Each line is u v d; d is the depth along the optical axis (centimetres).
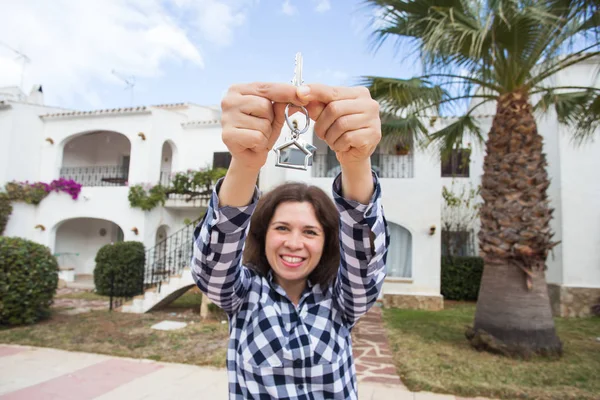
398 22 504
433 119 598
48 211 1141
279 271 128
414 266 880
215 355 470
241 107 87
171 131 1158
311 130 987
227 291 118
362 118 87
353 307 122
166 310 779
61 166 1181
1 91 1435
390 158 962
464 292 990
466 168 1076
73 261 1307
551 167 867
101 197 1097
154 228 1071
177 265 1062
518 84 493
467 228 1062
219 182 111
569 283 802
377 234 109
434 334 591
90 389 368
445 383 381
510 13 408
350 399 120
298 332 122
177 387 376
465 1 443
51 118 1166
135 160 1086
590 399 345
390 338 571
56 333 570
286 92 86
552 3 418
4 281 587
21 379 391
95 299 892
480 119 1043
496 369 423
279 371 115
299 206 131
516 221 480
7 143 1116
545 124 891
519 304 476
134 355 472
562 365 437
